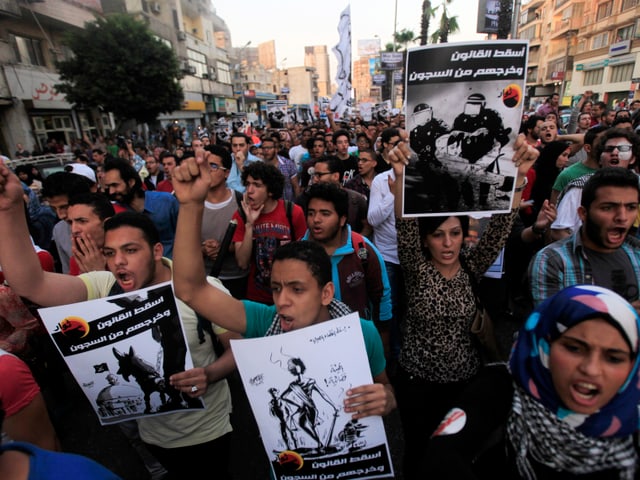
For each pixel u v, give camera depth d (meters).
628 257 1.86
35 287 1.65
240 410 2.98
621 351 0.97
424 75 1.66
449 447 1.12
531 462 1.13
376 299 2.61
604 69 38.62
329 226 2.32
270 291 3.04
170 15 32.91
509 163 1.71
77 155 11.69
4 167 1.50
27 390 1.33
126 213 1.73
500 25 12.41
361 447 1.43
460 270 1.99
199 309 1.52
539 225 2.83
